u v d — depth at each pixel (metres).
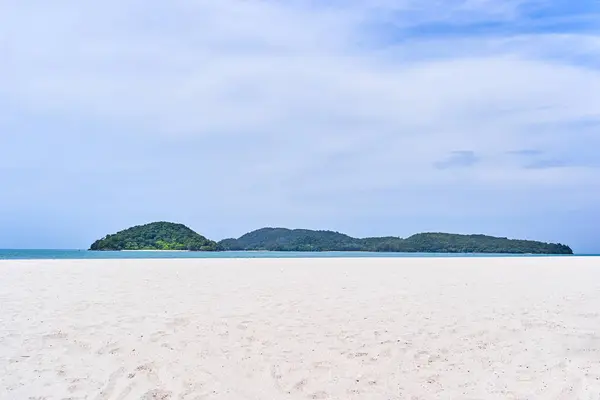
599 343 7.54
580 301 10.91
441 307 10.22
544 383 6.13
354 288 13.21
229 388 5.99
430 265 24.12
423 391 5.95
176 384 6.06
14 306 9.83
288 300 10.99
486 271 19.59
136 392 5.80
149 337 7.76
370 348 7.41
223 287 13.21
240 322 8.73
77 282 13.88
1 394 5.66
